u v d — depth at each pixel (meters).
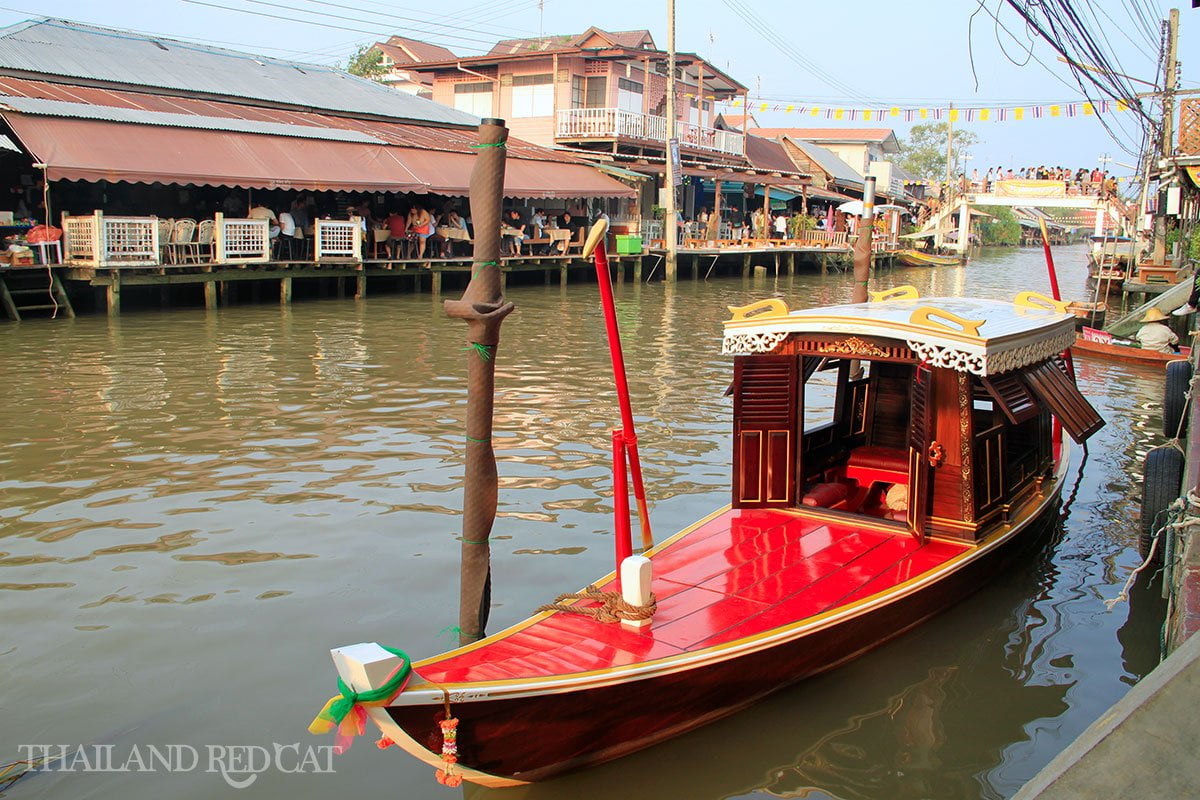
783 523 6.65
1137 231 34.97
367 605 6.35
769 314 6.86
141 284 18.25
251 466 9.10
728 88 41.38
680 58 36.56
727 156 39.47
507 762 4.38
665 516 8.11
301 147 21.58
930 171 84.38
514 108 34.94
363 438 10.13
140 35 25.75
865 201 11.87
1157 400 13.76
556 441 10.30
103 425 10.38
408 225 23.44
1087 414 7.18
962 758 4.93
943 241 58.28
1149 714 2.96
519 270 27.75
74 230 17.55
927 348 6.02
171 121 19.88
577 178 28.55
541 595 6.56
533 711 4.31
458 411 11.41
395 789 4.59
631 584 5.00
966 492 6.23
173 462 9.16
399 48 42.72
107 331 16.30
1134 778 2.83
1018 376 6.69
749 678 5.03
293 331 17.11
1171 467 7.38
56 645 5.75
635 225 31.23
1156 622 6.50
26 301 18.42
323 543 7.33
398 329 17.70
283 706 5.21
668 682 4.64
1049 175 48.25
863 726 5.16
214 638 5.87
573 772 4.68
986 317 7.28
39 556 6.96
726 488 8.88
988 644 6.11
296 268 20.66
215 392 12.05
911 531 6.41
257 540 7.35
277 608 6.28
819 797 4.59
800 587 5.61
